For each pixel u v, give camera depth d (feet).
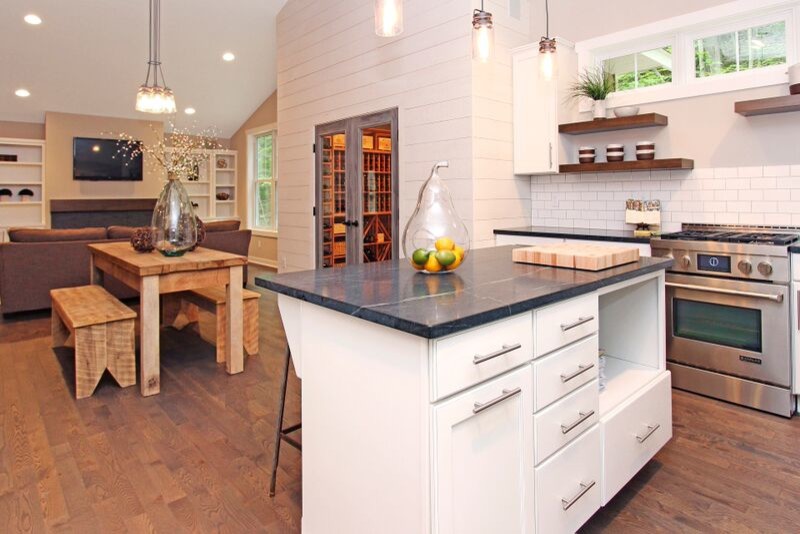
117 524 6.21
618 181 13.41
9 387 10.72
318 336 5.40
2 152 26.21
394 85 15.31
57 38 20.95
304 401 5.71
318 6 18.21
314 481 5.60
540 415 5.20
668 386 7.55
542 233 12.94
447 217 6.73
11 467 7.51
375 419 4.69
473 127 13.29
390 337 4.47
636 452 6.81
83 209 26.76
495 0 13.85
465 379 4.37
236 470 7.48
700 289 10.03
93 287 13.85
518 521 4.99
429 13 14.15
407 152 14.99
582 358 5.82
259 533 6.07
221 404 9.88
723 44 11.89
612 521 6.28
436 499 4.18
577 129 13.23
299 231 19.89
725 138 11.55
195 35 22.18
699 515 6.38
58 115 26.50
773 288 9.17
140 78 24.63
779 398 9.23
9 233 16.96
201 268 11.11
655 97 12.61
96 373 10.32
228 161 32.73
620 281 6.33
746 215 11.28
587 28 13.80
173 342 14.16
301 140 19.47
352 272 6.73
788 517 6.31
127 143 26.63
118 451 8.02
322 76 18.17
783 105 9.93
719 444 8.19
